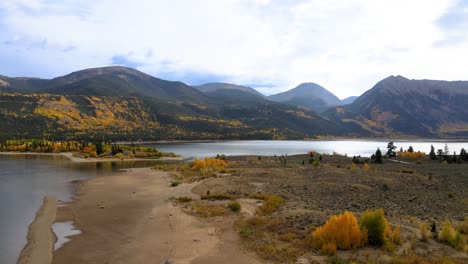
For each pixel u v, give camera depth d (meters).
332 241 18.97
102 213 31.59
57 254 20.61
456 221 25.84
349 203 32.94
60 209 33.56
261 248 19.72
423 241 19.75
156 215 30.14
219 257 18.83
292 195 37.56
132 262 18.86
